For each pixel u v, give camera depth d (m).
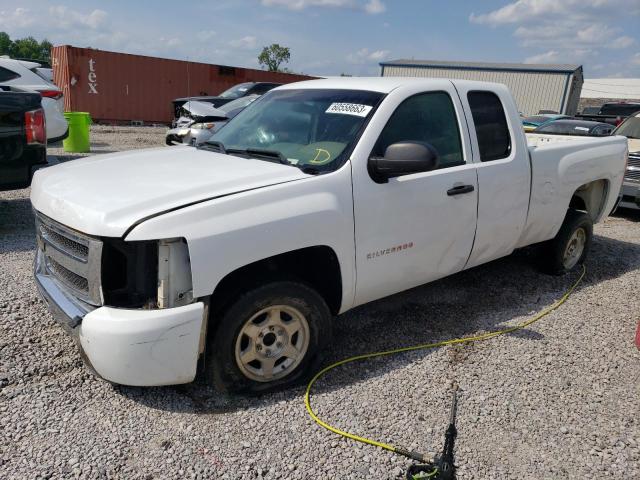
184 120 12.14
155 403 3.09
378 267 3.61
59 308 3.01
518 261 5.96
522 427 3.08
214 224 2.83
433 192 3.79
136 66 22.27
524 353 3.90
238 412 3.06
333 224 3.26
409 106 3.80
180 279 2.80
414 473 2.66
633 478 2.74
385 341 3.99
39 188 3.40
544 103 34.97
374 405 3.20
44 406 3.00
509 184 4.39
